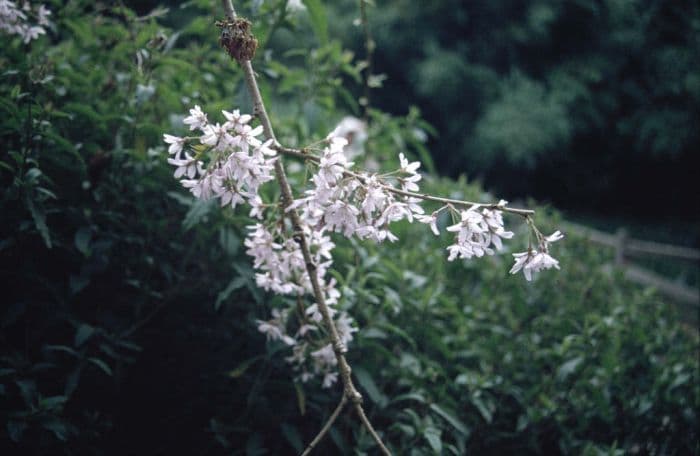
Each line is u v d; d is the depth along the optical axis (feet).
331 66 10.59
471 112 45.24
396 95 47.24
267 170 5.89
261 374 8.45
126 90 9.66
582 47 46.52
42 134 7.50
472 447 9.24
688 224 51.96
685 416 10.09
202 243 8.66
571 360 9.74
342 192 5.99
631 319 11.28
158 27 8.89
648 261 32.14
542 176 52.13
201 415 8.87
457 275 11.68
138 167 8.48
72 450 7.80
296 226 6.58
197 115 5.85
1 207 7.59
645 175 53.01
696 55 46.91
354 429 8.32
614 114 49.21
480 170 47.19
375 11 43.27
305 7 9.46
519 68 45.83
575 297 12.01
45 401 7.04
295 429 7.94
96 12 9.68
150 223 8.43
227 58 10.09
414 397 8.27
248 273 7.99
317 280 6.57
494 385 9.41
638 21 46.75
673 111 47.75
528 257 5.99
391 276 9.49
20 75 8.22
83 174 8.16
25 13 8.18
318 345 7.55
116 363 8.23
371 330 8.30
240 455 8.39
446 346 9.12
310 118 9.73
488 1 44.06
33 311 8.13
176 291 8.41
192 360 8.87
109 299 8.55
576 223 50.24
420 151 12.00
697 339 11.88
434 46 43.80
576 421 9.68
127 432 8.79
